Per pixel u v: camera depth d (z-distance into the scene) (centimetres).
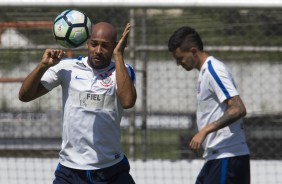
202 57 1898
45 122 3334
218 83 1811
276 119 3206
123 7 2231
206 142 1873
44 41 3183
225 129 1848
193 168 2798
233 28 3225
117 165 1661
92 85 1619
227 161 1848
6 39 3203
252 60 3425
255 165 2844
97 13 3134
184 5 2217
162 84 3406
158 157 3016
